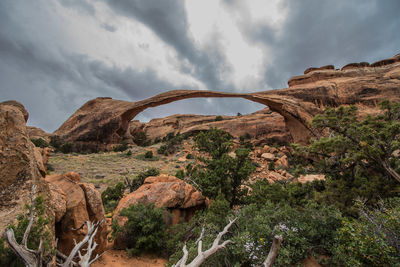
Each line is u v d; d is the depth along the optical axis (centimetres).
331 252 409
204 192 1060
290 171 2902
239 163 1170
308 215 493
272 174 2506
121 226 677
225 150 1405
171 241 632
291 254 383
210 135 1438
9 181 306
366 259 299
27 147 352
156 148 4162
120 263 564
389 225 328
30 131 4528
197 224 695
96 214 538
